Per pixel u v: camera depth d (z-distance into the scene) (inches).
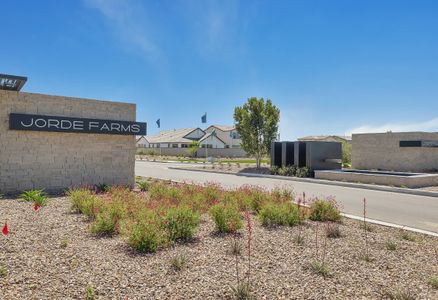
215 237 249.4
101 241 232.4
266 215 295.7
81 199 337.4
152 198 404.8
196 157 2241.6
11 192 462.9
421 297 153.6
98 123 536.7
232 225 264.2
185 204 340.5
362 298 150.7
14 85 487.8
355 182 713.0
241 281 165.5
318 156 868.0
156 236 219.1
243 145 1113.4
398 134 1047.6
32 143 484.7
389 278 176.1
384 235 275.0
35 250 203.9
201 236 251.9
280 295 151.4
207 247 223.6
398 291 156.0
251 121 1097.4
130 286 156.6
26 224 268.8
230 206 297.9
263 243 234.7
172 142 2551.7
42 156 493.4
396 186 638.5
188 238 243.6
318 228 289.3
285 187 643.5
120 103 574.2
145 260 194.2
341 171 800.9
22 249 203.9
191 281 164.4
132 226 237.6
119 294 147.9
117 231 255.6
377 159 1096.8
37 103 489.4
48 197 436.5
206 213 342.3
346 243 243.0
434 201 487.8
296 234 263.9
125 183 577.3
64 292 148.0
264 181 776.9
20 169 474.3
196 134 2704.2
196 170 1109.1
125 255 202.7
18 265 176.9
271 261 197.3
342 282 168.4
